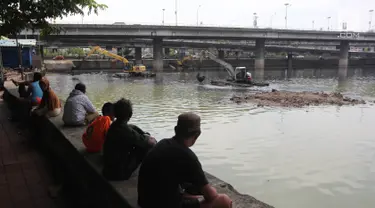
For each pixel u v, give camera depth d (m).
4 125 9.70
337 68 89.38
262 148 12.09
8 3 6.87
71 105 6.13
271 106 22.89
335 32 82.81
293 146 12.32
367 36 86.56
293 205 7.52
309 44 108.56
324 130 15.15
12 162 6.51
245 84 39.25
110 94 31.52
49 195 5.04
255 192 8.25
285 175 9.37
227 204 2.77
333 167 10.05
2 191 5.18
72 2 7.07
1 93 17.06
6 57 37.03
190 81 47.62
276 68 89.88
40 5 6.84
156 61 72.25
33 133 7.92
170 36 67.94
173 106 23.12
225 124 16.53
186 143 2.80
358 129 15.34
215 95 29.75
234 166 10.14
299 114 19.61
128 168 3.75
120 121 3.76
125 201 3.15
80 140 5.23
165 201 2.69
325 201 7.74
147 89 36.09
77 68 74.56
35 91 8.80
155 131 14.94
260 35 75.25
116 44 88.56
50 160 6.52
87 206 4.35
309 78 55.25
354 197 7.94
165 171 2.67
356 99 27.12
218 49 99.50
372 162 10.50
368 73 68.69
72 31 59.97
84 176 4.43
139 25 64.75
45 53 105.25
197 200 2.90
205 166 10.15
